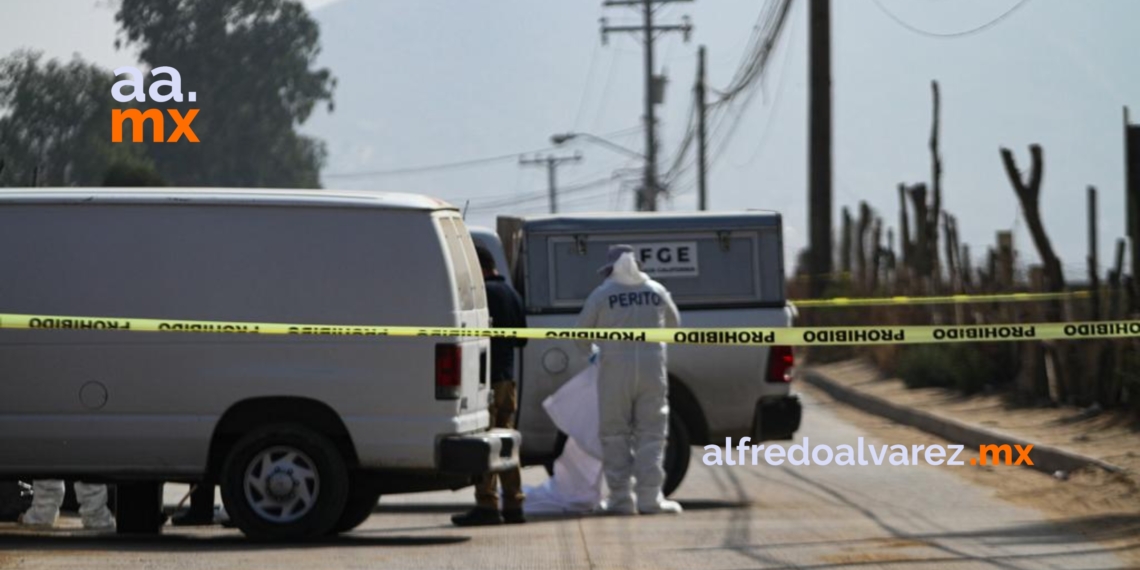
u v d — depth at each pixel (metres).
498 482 42.78
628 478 41.84
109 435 35.03
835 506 42.81
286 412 35.25
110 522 39.28
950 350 79.06
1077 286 71.25
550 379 44.69
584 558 32.94
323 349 35.16
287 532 34.97
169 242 35.47
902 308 91.12
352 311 35.38
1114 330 56.59
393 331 34.72
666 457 44.69
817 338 42.91
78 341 35.09
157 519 37.22
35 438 35.09
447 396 35.09
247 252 35.47
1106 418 57.50
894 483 48.41
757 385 44.94
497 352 40.12
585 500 42.53
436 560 32.53
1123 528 36.50
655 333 40.72
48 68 164.75
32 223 35.56
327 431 35.28
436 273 35.44
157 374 35.06
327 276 35.41
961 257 80.62
